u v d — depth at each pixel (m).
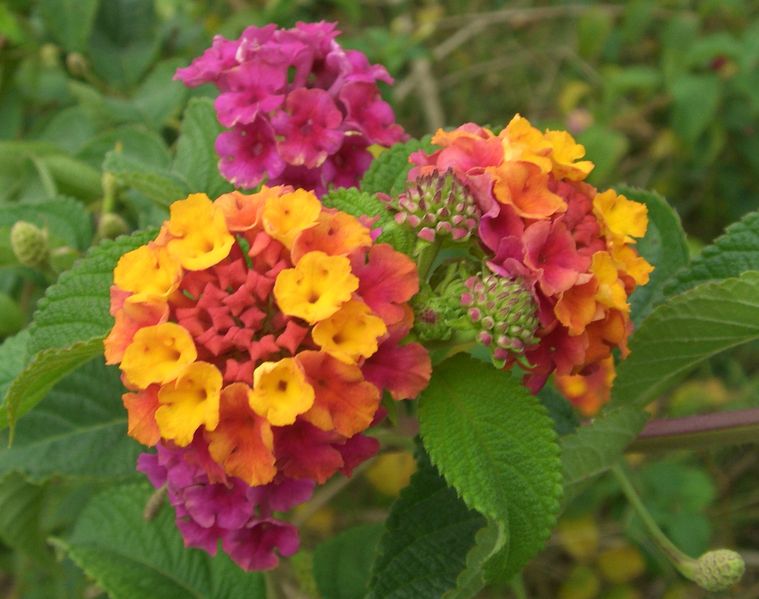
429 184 0.14
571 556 0.33
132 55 0.27
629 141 0.41
